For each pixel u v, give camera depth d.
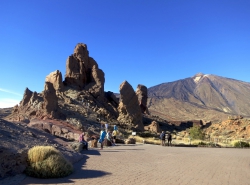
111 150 21.36
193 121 110.06
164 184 9.23
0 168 8.96
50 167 9.73
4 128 12.99
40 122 26.31
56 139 17.88
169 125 91.31
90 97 67.31
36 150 10.22
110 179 9.77
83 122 42.62
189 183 9.51
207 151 23.58
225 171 12.22
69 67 73.31
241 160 16.56
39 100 47.09
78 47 77.62
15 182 8.65
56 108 41.03
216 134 61.88
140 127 61.72
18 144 11.14
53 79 66.81
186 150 24.00
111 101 82.31
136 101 63.72
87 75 76.88
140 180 9.76
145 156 17.48
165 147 27.47
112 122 54.47
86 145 20.08
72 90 67.12
